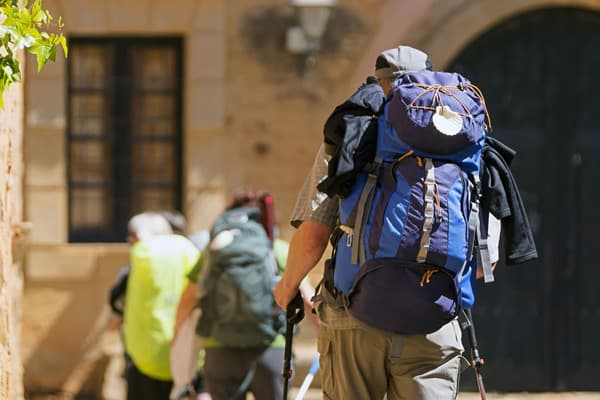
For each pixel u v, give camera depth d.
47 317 25.11
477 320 25.69
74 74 25.33
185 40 25.27
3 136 12.08
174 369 17.22
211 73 25.03
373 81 10.59
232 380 15.64
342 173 9.80
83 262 25.09
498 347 25.70
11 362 12.65
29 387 25.05
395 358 9.76
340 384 10.27
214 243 15.65
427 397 9.91
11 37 9.98
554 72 25.53
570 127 25.59
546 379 25.75
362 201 9.84
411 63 10.83
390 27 24.98
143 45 25.45
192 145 25.05
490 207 10.43
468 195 9.81
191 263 18.67
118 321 20.16
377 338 9.96
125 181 25.58
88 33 25.05
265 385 15.59
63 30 24.94
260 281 15.45
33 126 24.86
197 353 17.22
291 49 24.75
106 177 25.58
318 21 24.52
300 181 25.11
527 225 10.70
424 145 9.70
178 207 25.56
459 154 9.81
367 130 9.97
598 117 25.59
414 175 9.68
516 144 25.52
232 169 25.11
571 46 25.52
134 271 18.56
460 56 25.41
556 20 25.47
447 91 9.85
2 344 11.91
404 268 9.63
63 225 25.09
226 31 25.05
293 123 25.09
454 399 10.10
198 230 25.06
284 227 25.06
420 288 9.61
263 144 25.05
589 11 25.45
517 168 25.53
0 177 11.81
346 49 24.98
